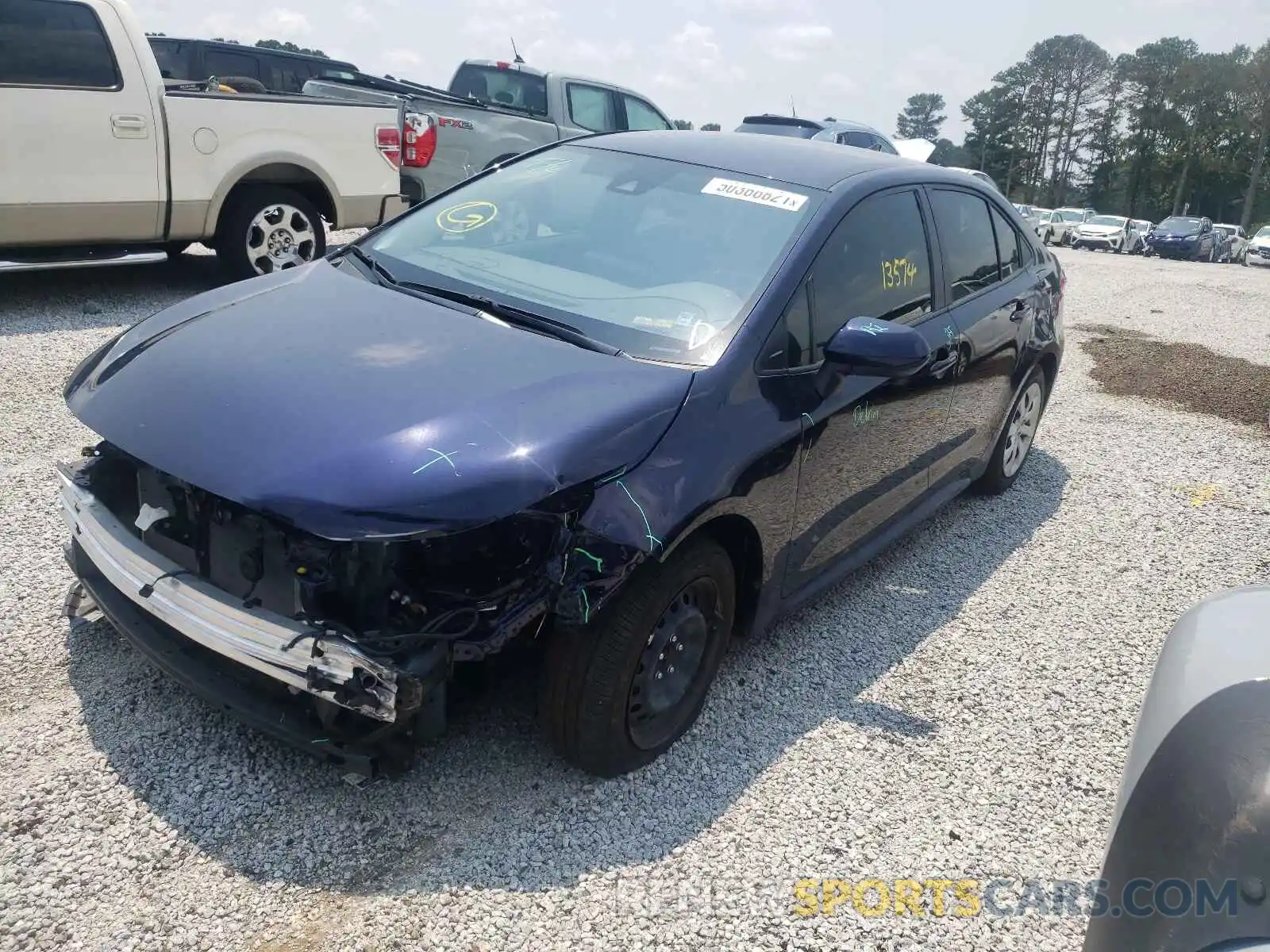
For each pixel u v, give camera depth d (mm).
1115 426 6961
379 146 8367
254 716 2492
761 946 2373
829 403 3246
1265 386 8180
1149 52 86250
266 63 12500
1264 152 82688
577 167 3945
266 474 2309
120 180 6941
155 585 2504
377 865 2480
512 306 3141
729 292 3150
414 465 2320
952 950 2434
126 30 6848
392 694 2225
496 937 2311
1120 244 35094
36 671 3068
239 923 2281
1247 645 1948
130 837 2482
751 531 2996
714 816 2781
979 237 4613
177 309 3211
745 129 14438
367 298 3193
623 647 2615
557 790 2795
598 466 2492
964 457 4645
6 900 2266
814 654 3693
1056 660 3840
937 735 3287
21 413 5090
